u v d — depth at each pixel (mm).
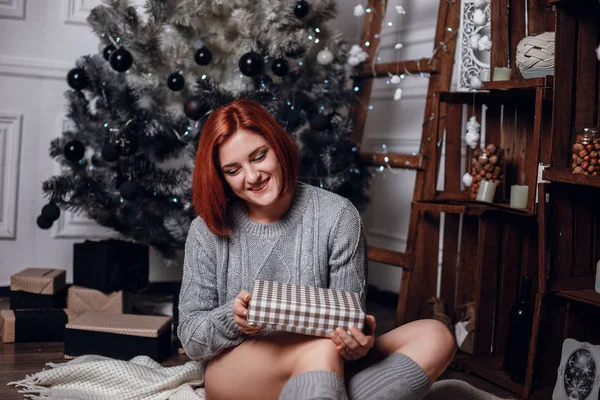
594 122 2025
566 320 1976
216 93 2486
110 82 2594
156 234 2668
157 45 2564
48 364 2139
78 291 2641
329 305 1415
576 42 1979
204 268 1634
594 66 2012
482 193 2316
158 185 2598
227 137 1495
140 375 1983
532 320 2080
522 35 2330
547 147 2246
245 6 2547
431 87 2633
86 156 2975
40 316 2484
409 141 3098
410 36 3109
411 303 2619
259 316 1404
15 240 3088
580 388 1845
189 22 2516
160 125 2596
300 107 2631
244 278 1622
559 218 2020
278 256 1623
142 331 2264
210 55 2484
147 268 2783
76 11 3088
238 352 1536
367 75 2879
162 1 2512
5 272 3084
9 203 3062
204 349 1556
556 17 1938
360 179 2770
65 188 2582
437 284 2852
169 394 1900
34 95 3070
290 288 1494
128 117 2566
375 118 3346
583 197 2062
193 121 2584
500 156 2379
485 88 2211
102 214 2629
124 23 2578
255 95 2561
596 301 1818
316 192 1665
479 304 2326
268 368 1481
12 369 2162
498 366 2240
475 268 2543
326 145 2637
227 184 1609
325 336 1421
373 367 1447
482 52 2531
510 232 2303
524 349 2078
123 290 2662
